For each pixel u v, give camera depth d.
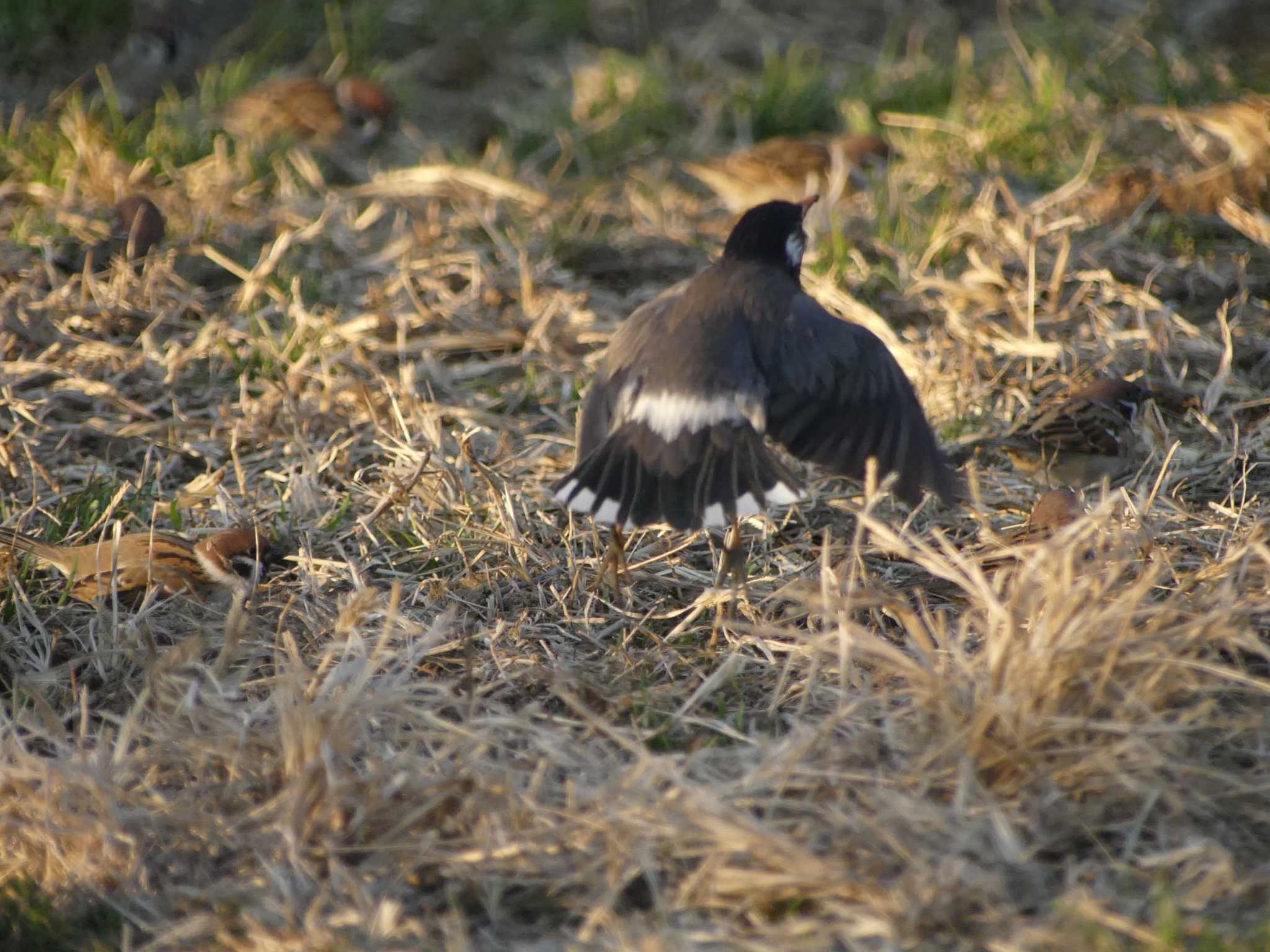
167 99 20.67
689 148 20.27
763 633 9.36
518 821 7.52
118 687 9.39
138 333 14.72
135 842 7.52
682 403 9.11
